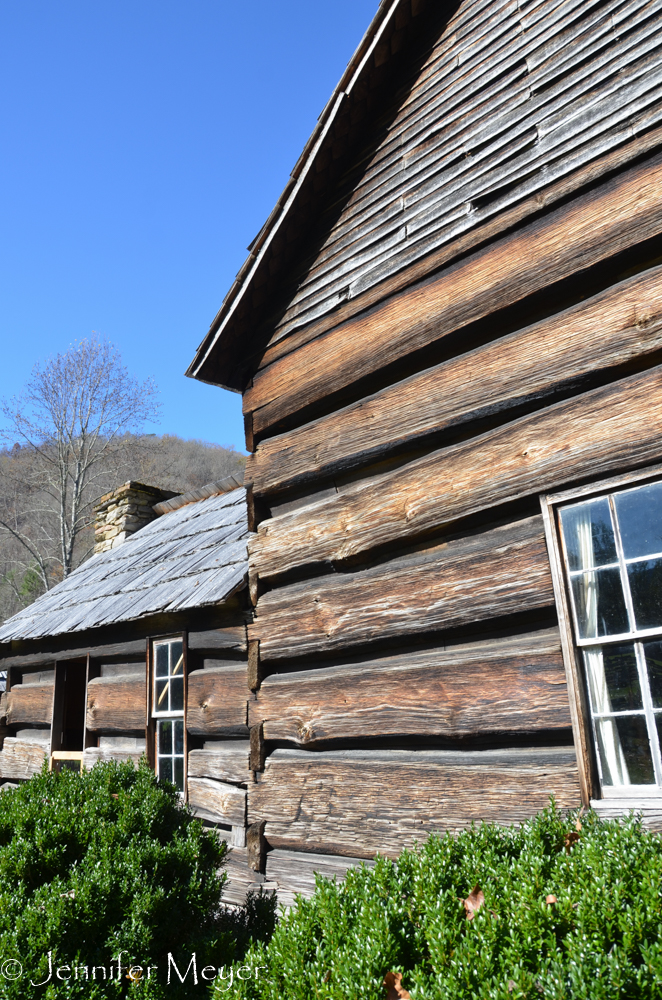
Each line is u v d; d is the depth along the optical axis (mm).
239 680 6430
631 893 2465
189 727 6852
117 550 11547
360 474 5141
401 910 2842
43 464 27609
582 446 3814
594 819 3193
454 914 2701
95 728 8352
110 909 3877
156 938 3930
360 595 4797
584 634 3699
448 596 4277
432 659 4344
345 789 4613
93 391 26172
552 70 4453
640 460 3570
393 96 5551
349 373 5195
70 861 4328
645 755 3422
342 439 5168
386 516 4730
